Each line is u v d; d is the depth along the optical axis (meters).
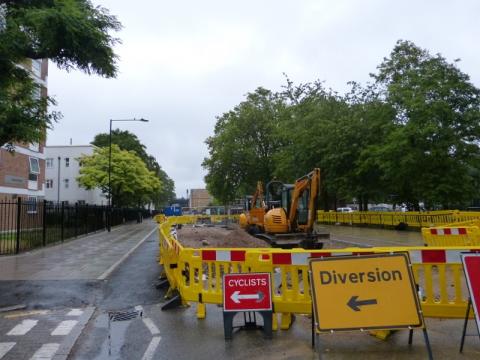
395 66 28.59
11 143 13.74
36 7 12.09
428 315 6.16
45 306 8.15
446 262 6.12
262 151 48.22
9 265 13.12
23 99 12.80
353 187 32.41
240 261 7.01
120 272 11.98
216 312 7.57
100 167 46.28
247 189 51.84
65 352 5.66
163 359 5.43
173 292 8.76
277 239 16.47
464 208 33.41
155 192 61.28
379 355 5.35
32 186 33.81
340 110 36.12
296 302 6.34
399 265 5.39
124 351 5.76
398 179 26.59
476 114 24.44
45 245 19.11
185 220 43.22
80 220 26.44
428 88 24.83
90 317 7.44
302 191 17.14
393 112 27.62
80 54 12.76
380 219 30.39
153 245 20.23
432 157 24.53
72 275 11.30
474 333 6.09
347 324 5.21
